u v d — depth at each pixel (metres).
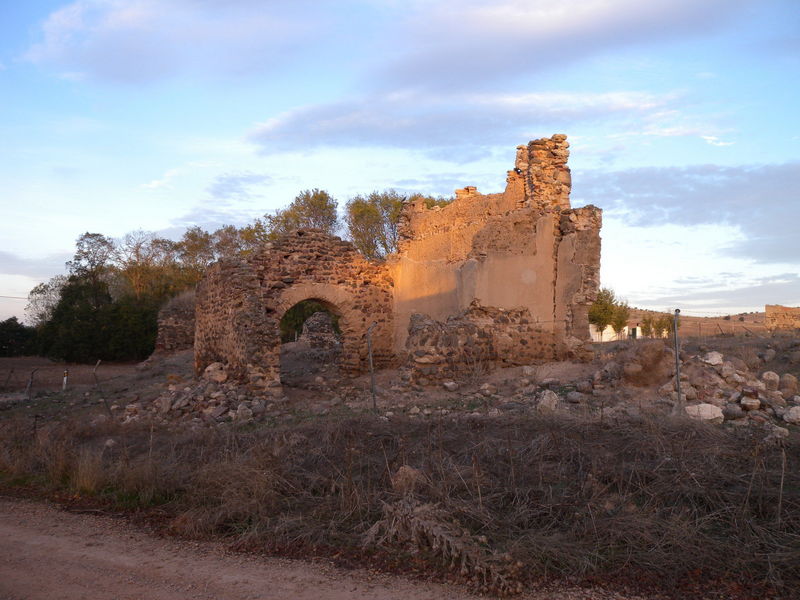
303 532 6.57
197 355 21.95
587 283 16.41
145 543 6.70
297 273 19.75
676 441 8.01
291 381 19.27
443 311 19.62
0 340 52.44
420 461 8.20
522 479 7.33
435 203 40.09
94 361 40.38
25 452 10.74
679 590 5.23
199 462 9.27
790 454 7.88
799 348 14.89
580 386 12.70
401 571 5.73
